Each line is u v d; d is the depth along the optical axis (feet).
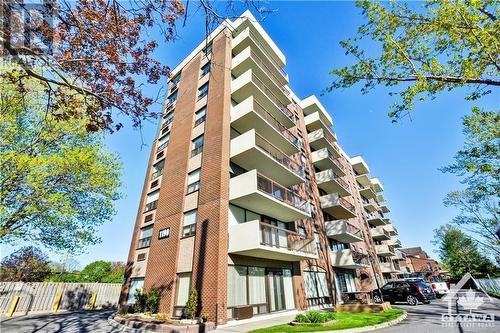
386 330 30.22
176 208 50.98
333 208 81.10
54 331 33.09
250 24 72.54
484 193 54.49
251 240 39.32
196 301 36.88
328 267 69.77
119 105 18.28
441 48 24.81
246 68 63.21
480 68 22.45
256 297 42.52
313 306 56.13
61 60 15.42
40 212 39.65
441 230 161.38
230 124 53.98
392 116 27.43
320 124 97.14
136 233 59.77
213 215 42.93
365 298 59.00
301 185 72.38
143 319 37.22
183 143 58.80
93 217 48.42
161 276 46.62
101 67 17.37
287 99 75.00
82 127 42.75
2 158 35.63
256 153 48.60
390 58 26.22
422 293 61.67
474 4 20.95
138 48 17.90
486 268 139.64
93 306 67.21
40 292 59.77
